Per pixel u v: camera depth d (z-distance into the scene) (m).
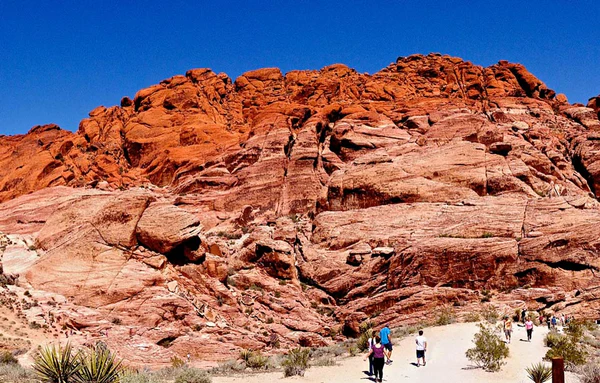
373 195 56.44
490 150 59.06
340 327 42.53
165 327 38.09
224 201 63.94
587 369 17.72
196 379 18.30
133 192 44.66
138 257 42.62
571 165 62.66
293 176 64.19
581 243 41.03
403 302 40.81
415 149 62.16
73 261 41.97
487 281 41.69
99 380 11.98
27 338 32.09
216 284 43.84
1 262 41.38
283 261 48.59
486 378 18.05
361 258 48.03
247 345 38.22
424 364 20.81
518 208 47.50
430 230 48.72
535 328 31.80
